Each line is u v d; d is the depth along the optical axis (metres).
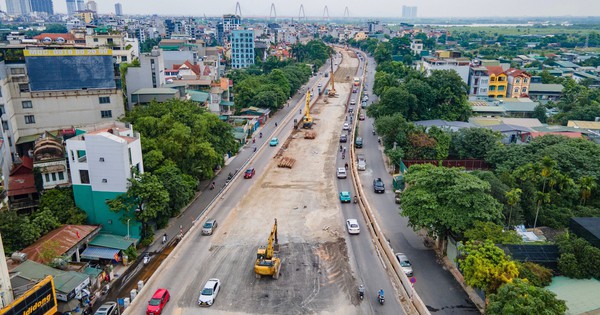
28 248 53.72
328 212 71.81
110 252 57.00
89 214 62.03
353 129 119.81
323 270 54.06
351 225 64.00
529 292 38.66
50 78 79.88
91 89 83.44
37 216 57.81
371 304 47.28
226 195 78.69
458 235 55.59
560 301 38.88
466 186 54.59
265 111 137.38
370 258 57.16
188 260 56.19
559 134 97.00
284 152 106.06
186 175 74.25
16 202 65.19
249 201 76.19
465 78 158.00
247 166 94.12
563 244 50.47
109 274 53.78
